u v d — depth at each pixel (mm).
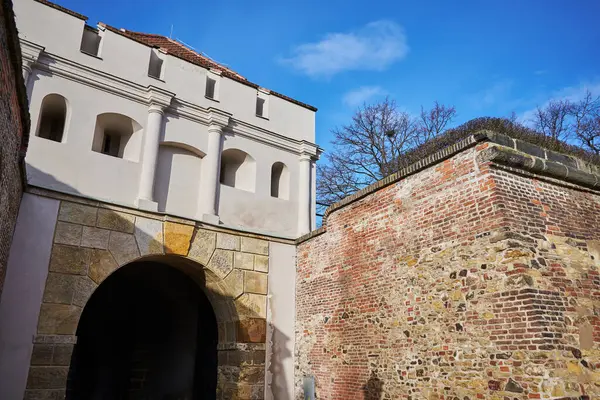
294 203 14164
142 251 10812
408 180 9531
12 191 7855
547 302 6969
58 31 11133
